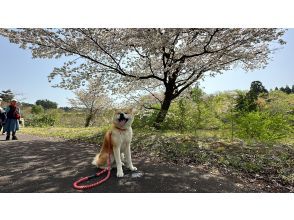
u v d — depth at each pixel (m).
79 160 7.63
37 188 5.29
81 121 31.14
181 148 8.67
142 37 10.95
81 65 12.81
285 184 5.89
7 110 12.16
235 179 6.08
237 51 11.93
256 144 9.21
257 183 5.89
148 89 15.61
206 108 12.93
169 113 13.80
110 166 6.23
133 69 13.89
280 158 7.56
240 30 10.81
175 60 12.49
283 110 14.38
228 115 11.52
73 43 12.05
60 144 10.77
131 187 5.32
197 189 5.31
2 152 8.80
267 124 11.05
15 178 5.90
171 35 10.81
